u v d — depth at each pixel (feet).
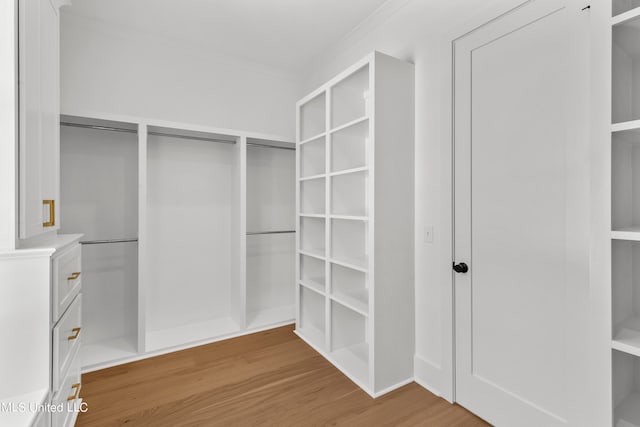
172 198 9.32
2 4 3.64
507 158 5.16
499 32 5.22
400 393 6.38
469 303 5.80
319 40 9.11
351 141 8.14
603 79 3.05
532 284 4.84
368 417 5.59
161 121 7.85
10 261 3.75
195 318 9.70
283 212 11.24
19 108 3.84
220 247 10.10
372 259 6.33
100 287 8.32
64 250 4.64
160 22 8.10
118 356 7.50
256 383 6.65
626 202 3.35
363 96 8.27
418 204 6.84
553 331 4.58
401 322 6.72
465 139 5.83
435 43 6.37
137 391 6.33
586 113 4.17
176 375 6.95
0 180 3.69
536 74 4.74
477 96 5.62
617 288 3.15
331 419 5.53
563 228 4.46
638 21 2.90
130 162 8.62
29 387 3.83
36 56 4.29
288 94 11.26
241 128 10.33
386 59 6.43
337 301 7.49
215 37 8.89
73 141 7.89
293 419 5.52
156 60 8.90
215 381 6.72
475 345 5.71
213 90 9.81
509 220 5.15
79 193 7.99
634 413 3.19
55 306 4.15
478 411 5.63
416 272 6.91
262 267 10.91
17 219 3.85
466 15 5.74
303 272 9.48
